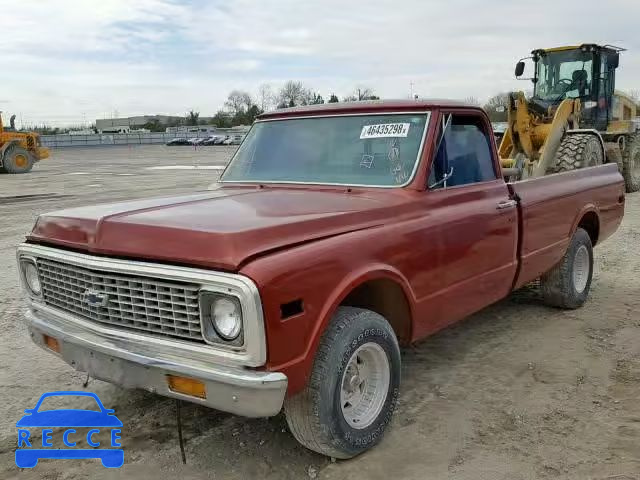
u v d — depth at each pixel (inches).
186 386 115.0
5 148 1095.6
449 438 145.5
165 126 4584.2
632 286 273.9
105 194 679.1
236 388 108.9
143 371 119.0
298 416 125.2
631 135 617.6
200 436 148.8
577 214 229.6
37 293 146.7
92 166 1314.0
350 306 144.7
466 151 176.6
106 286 124.4
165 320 117.5
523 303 251.4
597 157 501.0
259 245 114.2
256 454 140.1
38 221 147.4
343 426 128.7
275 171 178.9
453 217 160.2
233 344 109.8
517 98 474.3
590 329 219.3
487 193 178.4
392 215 145.6
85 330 130.7
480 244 170.9
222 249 111.4
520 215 191.2
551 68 583.2
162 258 116.6
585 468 132.3
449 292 160.6
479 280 173.3
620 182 270.1
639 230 400.5
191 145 2854.3
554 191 213.3
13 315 244.7
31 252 142.2
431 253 151.6
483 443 143.2
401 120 165.9
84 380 182.2
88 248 127.6
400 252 141.3
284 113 190.1
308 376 119.2
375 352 137.8
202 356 113.4
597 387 172.2
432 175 160.4
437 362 192.5
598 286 275.1
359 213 138.5
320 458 137.7
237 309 108.6
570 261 231.9
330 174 168.2
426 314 153.2
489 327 223.9
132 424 155.5
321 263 120.2
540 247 205.9
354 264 127.9
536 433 147.4
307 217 128.9
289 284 113.0
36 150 1149.1
